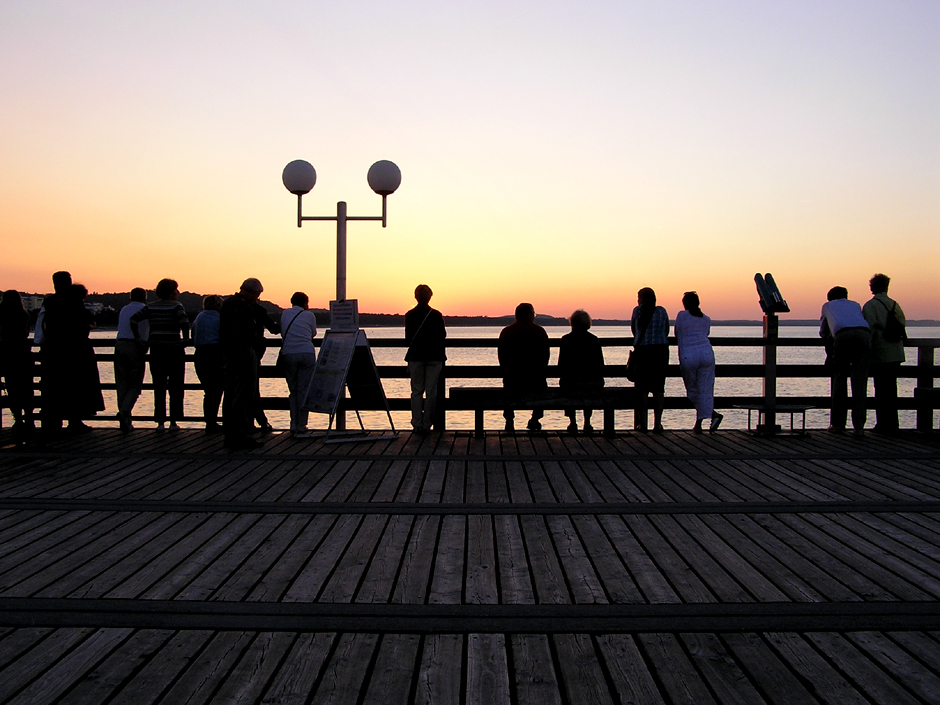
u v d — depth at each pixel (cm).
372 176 820
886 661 282
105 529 451
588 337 814
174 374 863
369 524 463
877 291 847
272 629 310
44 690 260
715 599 341
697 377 832
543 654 289
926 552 409
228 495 537
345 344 800
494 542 427
